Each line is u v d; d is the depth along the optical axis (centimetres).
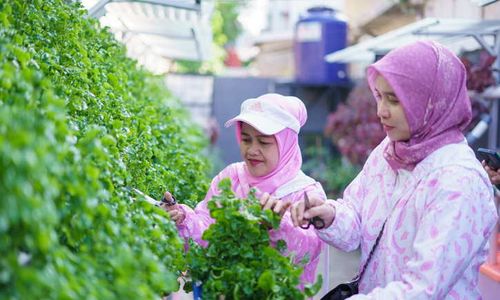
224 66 2744
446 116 210
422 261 191
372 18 1027
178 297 389
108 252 156
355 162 883
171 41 720
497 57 596
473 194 199
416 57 208
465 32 559
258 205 212
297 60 1267
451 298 210
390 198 222
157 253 189
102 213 159
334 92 1257
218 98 1467
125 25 593
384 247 218
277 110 246
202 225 249
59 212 144
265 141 246
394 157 217
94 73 274
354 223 228
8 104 151
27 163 117
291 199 247
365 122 864
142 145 274
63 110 164
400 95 205
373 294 192
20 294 120
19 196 116
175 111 609
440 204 197
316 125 1265
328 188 1039
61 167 140
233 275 202
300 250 237
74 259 142
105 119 245
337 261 660
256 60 2331
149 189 273
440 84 207
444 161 205
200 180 391
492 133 693
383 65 208
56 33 265
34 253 129
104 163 177
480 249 207
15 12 231
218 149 1390
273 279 192
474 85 600
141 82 488
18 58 181
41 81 170
